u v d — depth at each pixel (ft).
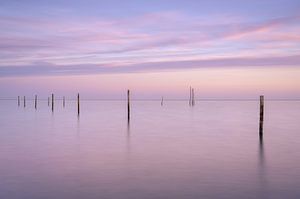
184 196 40.45
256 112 233.14
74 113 217.36
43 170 53.83
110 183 46.11
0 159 62.85
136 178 48.75
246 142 86.02
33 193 41.73
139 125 132.36
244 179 48.24
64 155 66.90
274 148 76.02
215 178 48.78
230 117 180.75
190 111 248.11
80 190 42.93
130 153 69.15
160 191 42.45
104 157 64.85
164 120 158.81
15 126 127.65
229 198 39.73
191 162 60.08
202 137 95.71
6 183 46.16
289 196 40.57
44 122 146.00
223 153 69.41
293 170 53.93
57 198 39.86
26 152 70.44
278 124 137.69
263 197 40.16
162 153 69.31
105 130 113.70
